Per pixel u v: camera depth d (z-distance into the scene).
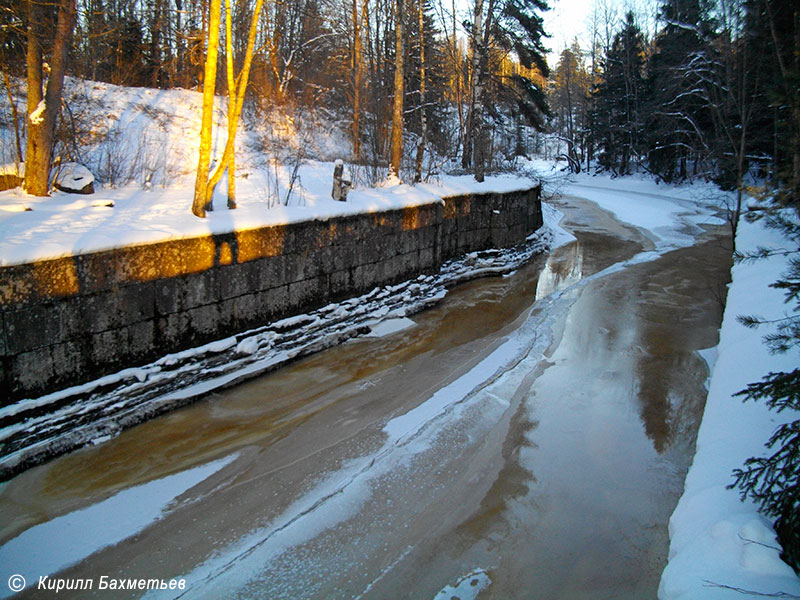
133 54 18.53
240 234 8.19
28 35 8.51
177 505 5.61
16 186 8.95
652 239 20.02
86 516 5.40
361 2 22.34
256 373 8.32
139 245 6.95
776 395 3.69
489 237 15.43
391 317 10.91
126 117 14.02
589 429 7.14
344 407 7.67
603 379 8.57
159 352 7.40
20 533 5.14
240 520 5.43
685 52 26.03
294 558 4.95
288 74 19.17
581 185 37.56
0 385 5.88
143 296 7.09
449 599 4.51
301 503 5.69
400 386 8.32
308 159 16.12
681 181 31.97
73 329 6.43
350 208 10.30
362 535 5.25
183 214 8.32
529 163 41.94
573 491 5.90
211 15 7.94
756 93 17.78
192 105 16.12
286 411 7.50
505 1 20.73
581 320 11.28
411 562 4.91
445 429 7.12
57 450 6.16
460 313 11.71
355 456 6.52
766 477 3.72
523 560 4.94
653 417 7.43
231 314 8.27
